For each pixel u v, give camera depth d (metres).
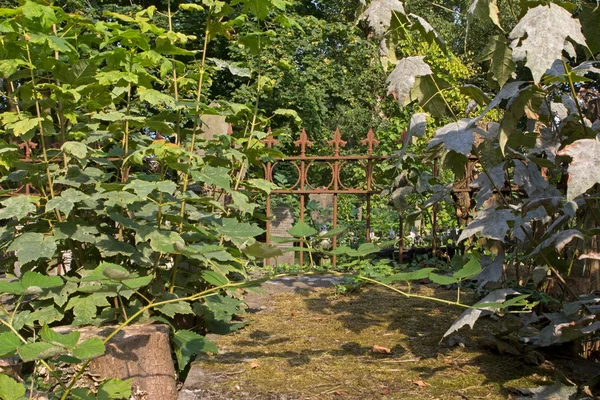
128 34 2.71
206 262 2.73
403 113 13.47
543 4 2.17
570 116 2.71
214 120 5.36
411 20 2.59
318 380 2.41
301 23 15.36
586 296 2.48
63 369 2.36
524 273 3.71
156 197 2.93
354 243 8.18
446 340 2.94
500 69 2.33
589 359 2.70
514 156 2.77
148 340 2.40
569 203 2.32
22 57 2.70
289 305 3.87
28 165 2.73
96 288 2.21
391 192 4.93
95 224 3.03
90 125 3.12
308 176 15.52
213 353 2.77
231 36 3.38
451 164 2.78
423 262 5.53
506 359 2.64
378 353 2.78
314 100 15.41
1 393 1.65
